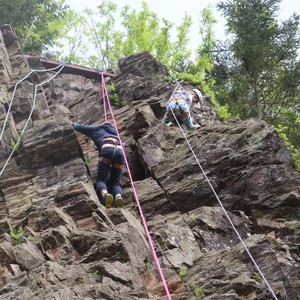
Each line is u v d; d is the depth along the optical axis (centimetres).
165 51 2706
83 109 1612
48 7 3002
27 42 2795
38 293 759
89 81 1791
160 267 906
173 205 1135
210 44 2667
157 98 1512
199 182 1154
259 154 1178
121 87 1603
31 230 959
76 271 837
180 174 1184
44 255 901
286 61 2431
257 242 925
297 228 1058
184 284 865
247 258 907
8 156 1202
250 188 1134
